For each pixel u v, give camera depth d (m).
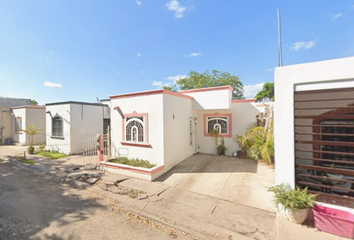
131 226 3.69
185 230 3.50
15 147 13.78
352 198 3.54
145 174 6.11
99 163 7.37
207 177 6.33
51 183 6.27
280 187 3.71
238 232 3.35
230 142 9.88
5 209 4.39
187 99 9.13
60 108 11.19
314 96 4.88
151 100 7.21
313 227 3.30
